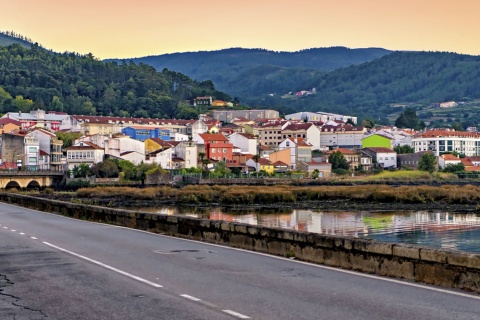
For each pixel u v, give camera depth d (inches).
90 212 1838.1
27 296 681.6
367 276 786.2
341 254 865.5
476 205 4254.4
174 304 628.4
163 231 1400.1
